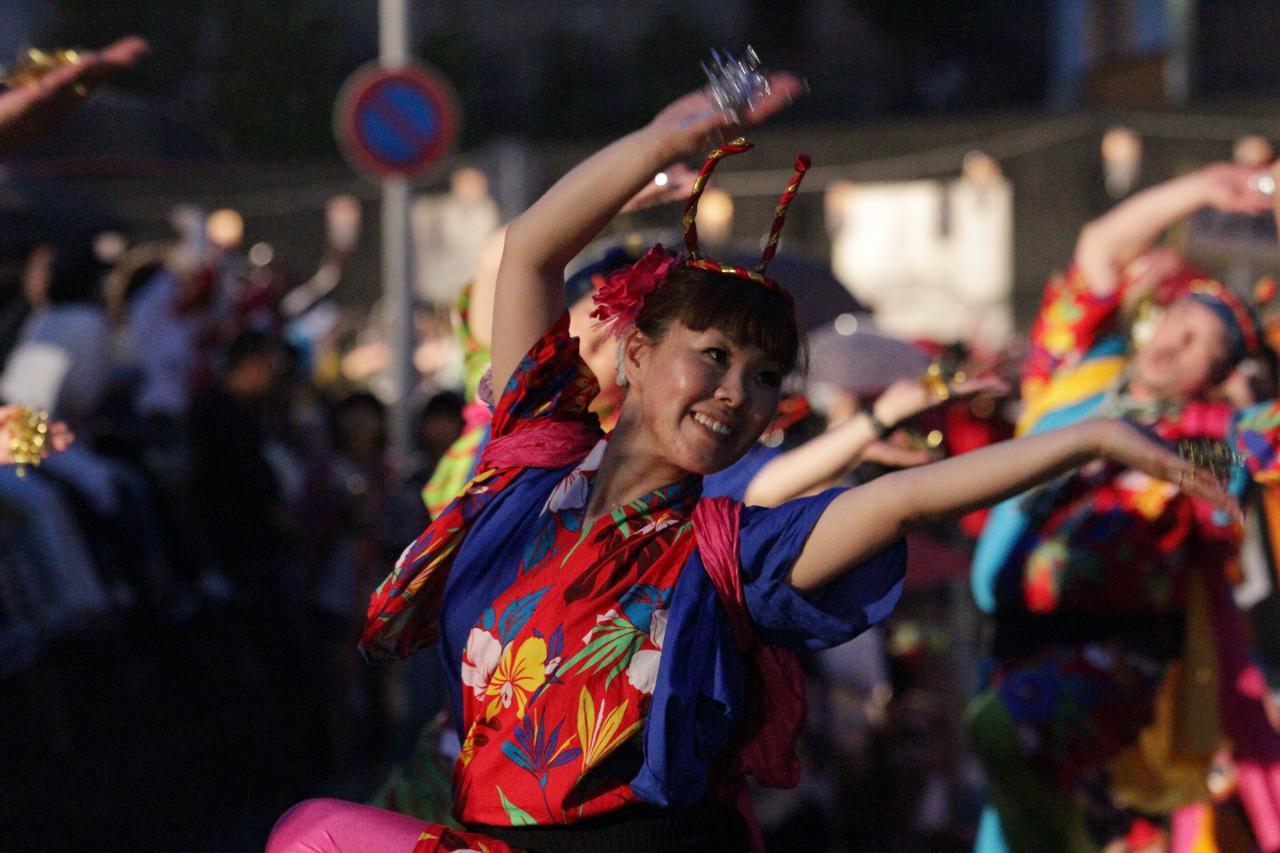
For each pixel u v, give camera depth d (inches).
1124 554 458.0
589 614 252.7
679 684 246.8
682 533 255.1
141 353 968.3
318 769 804.0
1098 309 475.8
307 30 2425.0
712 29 2849.4
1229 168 463.5
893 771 631.8
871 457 371.6
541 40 2881.4
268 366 819.4
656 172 273.0
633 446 260.1
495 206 1244.5
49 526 701.3
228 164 1222.3
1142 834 479.8
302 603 810.8
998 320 1425.9
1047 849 468.8
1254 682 465.4
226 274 1147.9
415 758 363.3
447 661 267.4
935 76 2864.2
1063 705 461.4
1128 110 1296.8
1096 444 239.5
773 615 247.9
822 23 2896.2
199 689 804.0
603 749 250.5
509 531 263.9
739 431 253.1
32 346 789.9
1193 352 451.2
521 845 257.1
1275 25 1937.7
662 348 255.4
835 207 1371.8
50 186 938.1
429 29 2822.3
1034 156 1332.4
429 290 1440.7
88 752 733.3
